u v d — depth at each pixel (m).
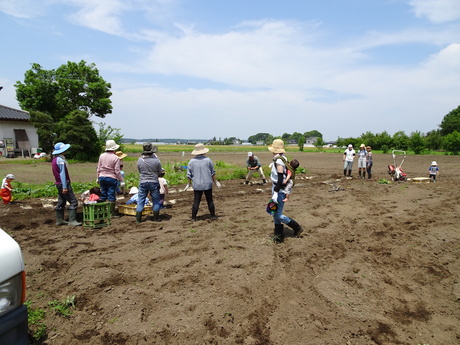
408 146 58.56
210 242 6.21
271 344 3.45
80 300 4.12
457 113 91.06
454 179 18.31
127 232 7.00
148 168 7.65
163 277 4.69
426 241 6.69
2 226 7.40
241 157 41.66
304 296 4.42
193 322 3.67
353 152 18.73
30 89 35.06
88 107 38.06
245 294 4.29
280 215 6.29
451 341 3.69
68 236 6.68
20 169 20.98
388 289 4.77
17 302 2.40
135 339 3.41
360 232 7.27
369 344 3.53
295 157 45.28
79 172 20.33
